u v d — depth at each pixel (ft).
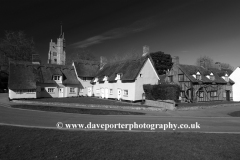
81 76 139.95
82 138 34.27
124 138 34.96
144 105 93.71
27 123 47.57
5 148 29.27
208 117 65.21
